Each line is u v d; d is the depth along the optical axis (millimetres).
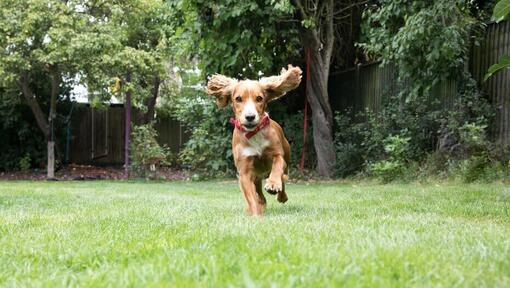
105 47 13922
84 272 2457
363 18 12117
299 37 12258
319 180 11750
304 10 11648
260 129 4812
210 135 12852
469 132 9031
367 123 11758
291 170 12305
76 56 13703
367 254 2395
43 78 16016
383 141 10570
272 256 2482
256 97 4840
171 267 2270
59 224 4207
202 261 2354
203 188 10023
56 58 13578
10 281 2260
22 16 13523
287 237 2992
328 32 12258
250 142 4801
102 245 3074
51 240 3342
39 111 15328
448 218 4320
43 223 4316
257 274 2078
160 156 14500
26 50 13906
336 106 13695
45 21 13648
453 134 9578
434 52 8703
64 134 17547
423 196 6559
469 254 2453
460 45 8922
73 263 2660
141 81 16453
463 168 8852
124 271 2252
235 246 2768
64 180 14562
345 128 12352
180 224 3973
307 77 12250
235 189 9617
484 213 4699
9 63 13625
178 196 7699
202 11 11211
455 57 9125
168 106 17828
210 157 13008
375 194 7055
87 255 2756
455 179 8867
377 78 12102
